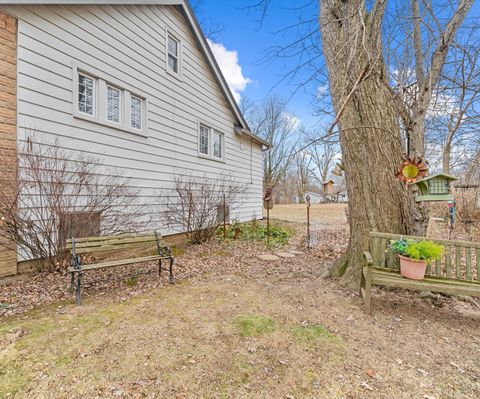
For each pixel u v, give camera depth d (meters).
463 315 3.12
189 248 7.00
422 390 1.94
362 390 1.93
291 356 2.31
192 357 2.28
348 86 3.63
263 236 8.77
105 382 1.97
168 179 7.48
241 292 3.78
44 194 4.42
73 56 5.07
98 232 5.23
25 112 4.33
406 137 3.73
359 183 3.91
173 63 7.85
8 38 4.14
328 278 4.28
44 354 2.26
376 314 3.09
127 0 5.98
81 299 3.52
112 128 5.87
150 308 3.22
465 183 9.62
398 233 3.74
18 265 4.27
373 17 3.16
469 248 3.21
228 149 10.52
